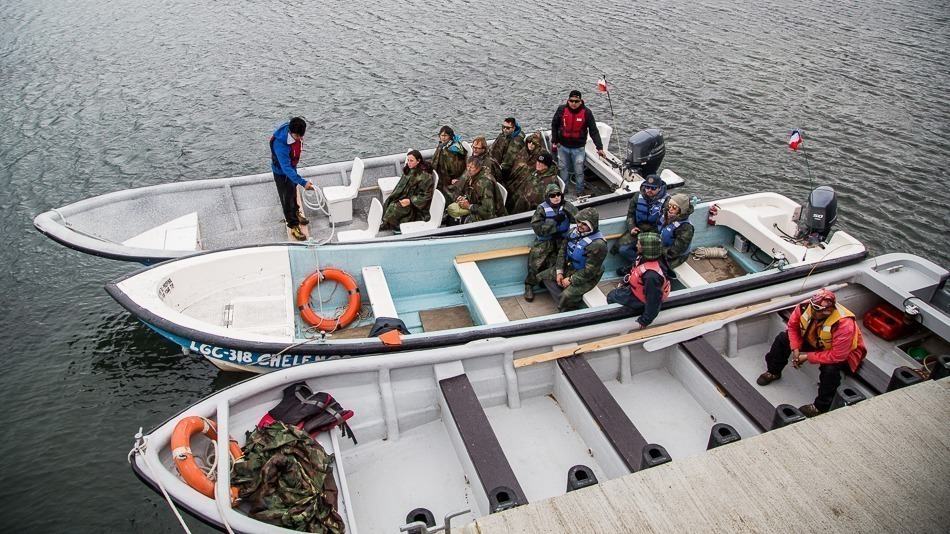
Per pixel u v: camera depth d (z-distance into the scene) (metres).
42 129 16.50
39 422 8.28
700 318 7.54
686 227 8.22
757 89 17.84
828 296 6.43
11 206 13.45
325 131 16.36
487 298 7.86
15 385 8.84
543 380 7.27
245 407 6.41
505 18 23.48
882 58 19.58
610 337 7.33
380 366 6.73
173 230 9.06
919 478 4.54
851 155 14.70
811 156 14.69
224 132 16.36
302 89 18.47
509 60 20.02
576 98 10.05
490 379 7.06
